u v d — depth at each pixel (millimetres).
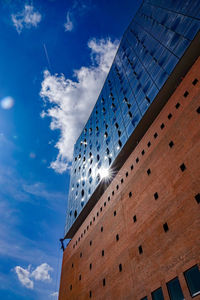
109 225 22125
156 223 15250
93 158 37188
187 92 16906
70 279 27750
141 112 24172
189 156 14539
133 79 30078
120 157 27297
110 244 20641
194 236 11914
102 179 29906
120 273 17406
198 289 10648
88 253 24922
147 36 29641
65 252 34031
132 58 33094
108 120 35406
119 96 33625
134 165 20984
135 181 19844
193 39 18844
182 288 11359
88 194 33281
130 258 16734
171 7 24953
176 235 13172
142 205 17578
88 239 26281
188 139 15211
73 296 24938
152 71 24828
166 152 16953
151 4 31375
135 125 24703
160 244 14156
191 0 21406
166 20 25266
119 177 23469
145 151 19844
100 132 37938
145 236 15906
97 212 26406
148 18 31297
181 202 13766
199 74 16156
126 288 15977
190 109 16031
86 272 23766
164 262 13273
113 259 19203
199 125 14703
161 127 18672
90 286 21672
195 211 12516
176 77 20812
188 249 11953
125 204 20266
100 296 19188
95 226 25516
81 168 42531
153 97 22562
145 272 14586
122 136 27562
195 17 19781
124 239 18547
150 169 18219
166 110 18750
